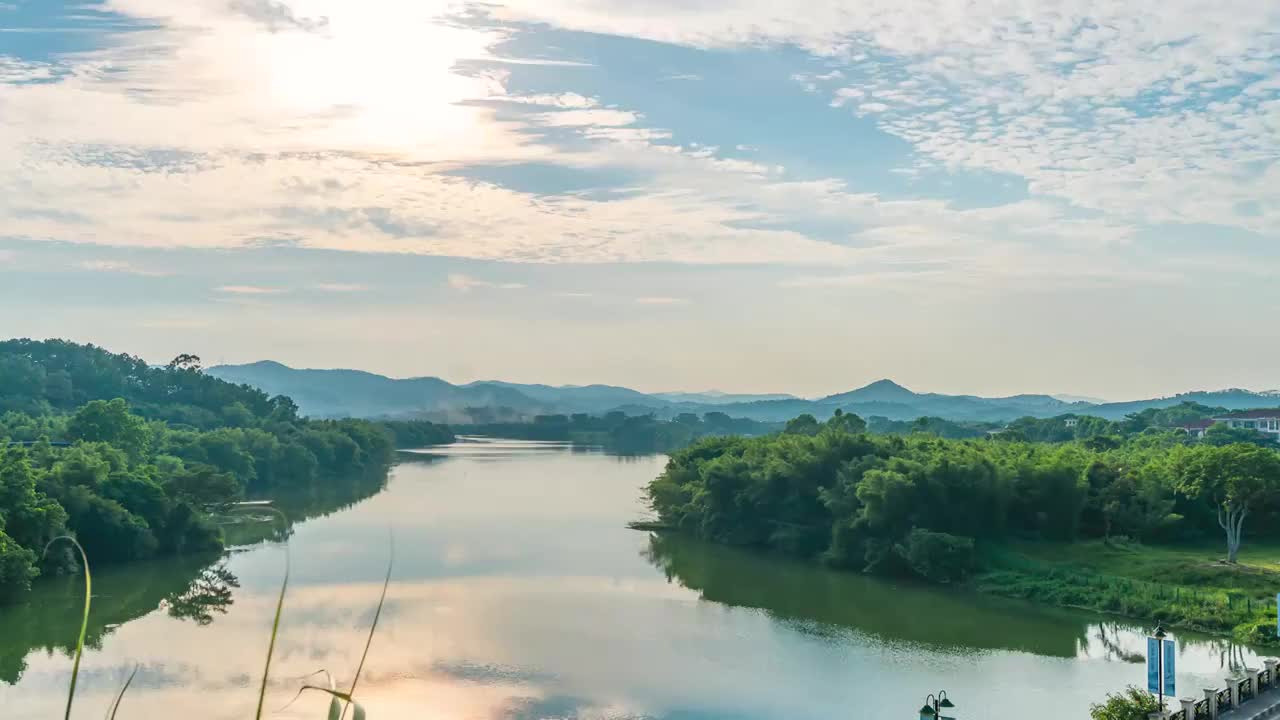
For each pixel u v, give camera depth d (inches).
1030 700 2425.0
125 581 3678.6
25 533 3597.4
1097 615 3339.1
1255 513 4207.7
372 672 2546.8
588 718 2261.3
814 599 3592.5
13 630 2913.4
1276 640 2874.0
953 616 3326.8
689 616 3280.0
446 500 6604.3
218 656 2642.7
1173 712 1738.4
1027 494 4237.2
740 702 2386.8
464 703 2338.8
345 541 4653.1
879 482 4153.5
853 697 2436.0
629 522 5590.6
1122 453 5447.8
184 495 4451.3
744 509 4872.0
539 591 3595.0
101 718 2140.7
